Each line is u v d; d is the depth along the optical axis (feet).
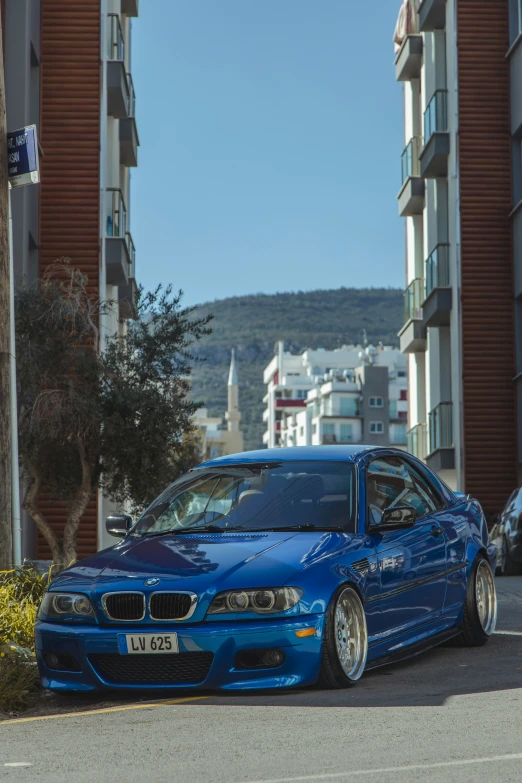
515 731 20.43
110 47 88.53
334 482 28.76
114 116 90.84
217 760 19.01
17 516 36.42
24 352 54.65
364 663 25.98
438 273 103.50
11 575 35.24
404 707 23.03
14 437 36.22
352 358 545.03
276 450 31.32
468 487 98.07
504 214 100.01
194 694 25.45
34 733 22.40
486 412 98.48
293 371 552.82
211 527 28.04
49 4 85.20
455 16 101.50
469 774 17.30
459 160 100.48
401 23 122.72
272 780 17.38
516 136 99.96
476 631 31.76
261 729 21.36
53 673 25.52
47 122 84.28
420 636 29.09
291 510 28.14
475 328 99.09
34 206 82.64
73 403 54.54
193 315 61.36
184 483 30.60
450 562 30.89
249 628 24.13
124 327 106.63
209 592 24.44
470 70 101.14
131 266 96.27
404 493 30.71
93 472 58.75
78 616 25.26
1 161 36.01
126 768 18.69
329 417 442.09
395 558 27.91
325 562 25.52
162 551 26.48
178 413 56.80
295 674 24.35
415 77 123.65
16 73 76.84
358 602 26.03
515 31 100.48
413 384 126.41
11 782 17.90
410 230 126.31
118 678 24.81
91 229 83.15
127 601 24.80
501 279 99.66
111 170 91.04
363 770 17.79
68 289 57.41
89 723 23.08
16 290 56.44
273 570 24.84
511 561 69.05
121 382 55.88
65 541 57.36
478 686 25.39
